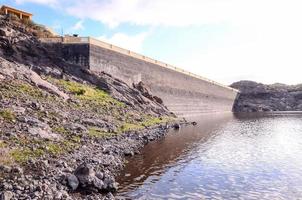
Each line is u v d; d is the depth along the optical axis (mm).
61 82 54031
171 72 99438
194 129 62562
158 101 81938
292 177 27547
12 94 38312
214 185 24844
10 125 28859
